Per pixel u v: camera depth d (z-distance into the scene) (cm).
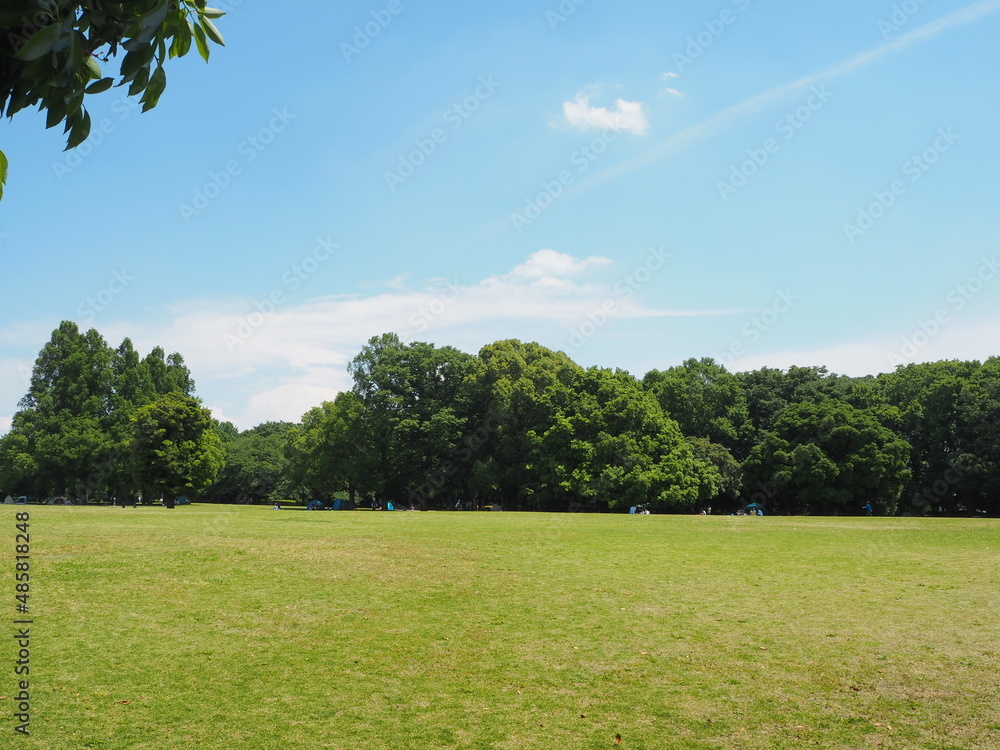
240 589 1684
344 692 1027
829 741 861
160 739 854
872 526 3853
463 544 2664
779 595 1731
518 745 848
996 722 918
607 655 1220
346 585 1772
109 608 1470
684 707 975
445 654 1219
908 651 1241
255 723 908
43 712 930
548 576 1977
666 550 2598
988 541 3011
